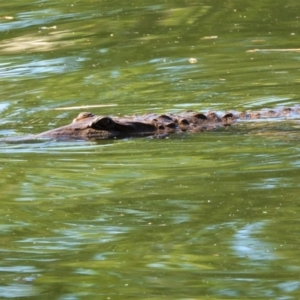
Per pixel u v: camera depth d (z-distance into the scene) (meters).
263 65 28.70
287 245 13.60
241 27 34.06
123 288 12.24
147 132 22.03
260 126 22.09
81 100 25.44
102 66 29.41
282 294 11.88
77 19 36.09
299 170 17.55
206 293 12.00
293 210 15.08
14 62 30.34
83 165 18.80
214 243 13.82
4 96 26.17
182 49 31.08
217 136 21.28
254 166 18.05
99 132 21.67
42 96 26.05
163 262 13.13
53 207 15.92
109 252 13.62
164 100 25.44
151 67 29.02
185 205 15.62
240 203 15.59
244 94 25.86
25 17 36.78
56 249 13.90
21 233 14.68
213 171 17.81
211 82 27.14
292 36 32.31
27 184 17.41
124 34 33.62
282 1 38.25
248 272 12.66
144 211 15.45
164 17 36.03
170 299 11.80
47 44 32.66
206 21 35.19
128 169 18.28
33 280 12.65
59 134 21.61
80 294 12.05
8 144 20.84
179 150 19.91
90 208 15.75
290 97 25.39
